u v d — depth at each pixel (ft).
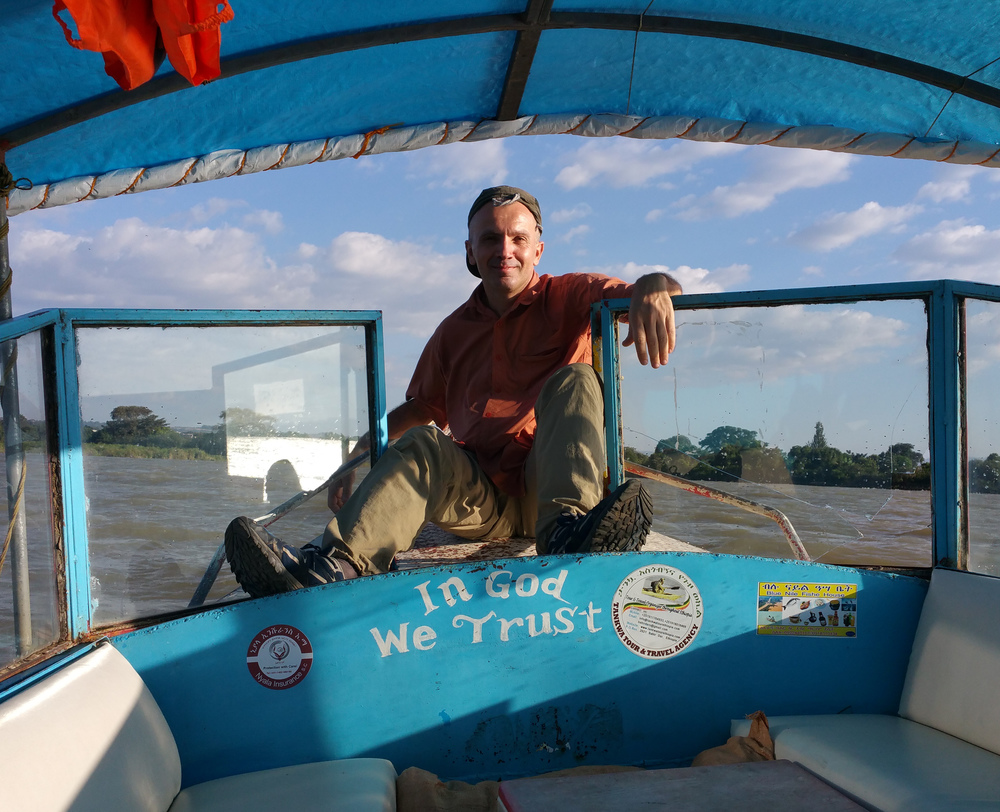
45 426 7.06
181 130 11.02
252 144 11.76
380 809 4.99
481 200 10.34
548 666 6.44
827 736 5.98
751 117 12.22
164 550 7.85
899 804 4.87
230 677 6.06
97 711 4.89
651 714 6.54
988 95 10.49
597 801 5.06
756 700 6.69
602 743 6.46
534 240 10.48
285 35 9.45
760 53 10.61
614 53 10.66
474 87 11.35
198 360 8.29
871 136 12.10
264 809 5.06
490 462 9.77
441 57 10.49
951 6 9.30
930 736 6.08
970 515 7.47
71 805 4.16
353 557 7.50
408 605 6.32
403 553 9.46
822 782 5.33
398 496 7.86
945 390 7.55
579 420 8.27
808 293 8.10
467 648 6.36
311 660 6.18
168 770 5.38
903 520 7.75
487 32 9.89
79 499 7.24
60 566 7.09
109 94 9.73
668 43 10.41
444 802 5.60
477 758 6.29
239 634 6.12
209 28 6.77
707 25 9.94
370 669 6.23
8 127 10.10
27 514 6.77
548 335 10.09
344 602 6.26
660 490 8.87
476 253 10.37
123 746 4.93
